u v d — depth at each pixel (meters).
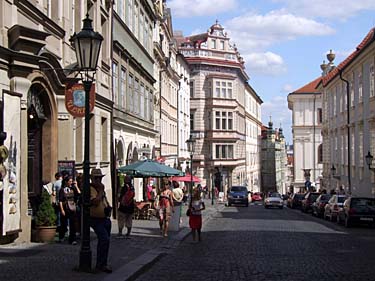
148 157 41.09
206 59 81.44
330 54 65.56
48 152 20.06
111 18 29.58
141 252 16.62
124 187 20.94
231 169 84.31
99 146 27.28
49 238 17.23
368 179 39.81
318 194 47.69
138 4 39.44
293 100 83.56
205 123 81.94
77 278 11.39
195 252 17.92
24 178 16.91
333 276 12.99
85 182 12.35
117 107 31.58
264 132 132.38
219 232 25.83
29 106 18.20
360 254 17.50
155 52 47.97
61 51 21.00
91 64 12.51
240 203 61.94
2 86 15.98
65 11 21.62
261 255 17.09
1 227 15.37
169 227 24.39
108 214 12.49
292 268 14.27
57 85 19.98
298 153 83.69
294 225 31.36
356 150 44.59
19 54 16.38
